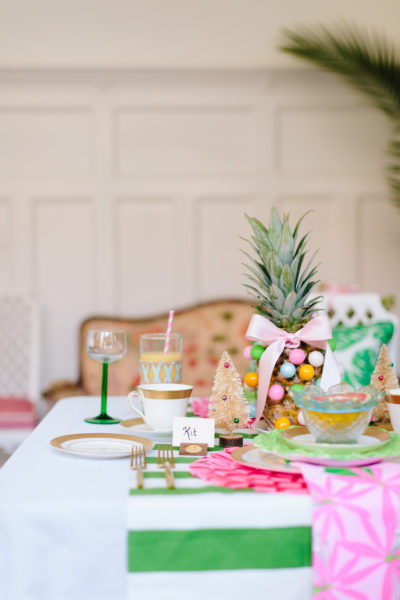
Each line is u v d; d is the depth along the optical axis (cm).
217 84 400
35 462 108
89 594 86
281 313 132
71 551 86
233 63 396
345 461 97
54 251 400
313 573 88
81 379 355
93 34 396
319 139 405
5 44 393
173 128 401
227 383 132
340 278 408
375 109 403
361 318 258
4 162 398
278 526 88
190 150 402
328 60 373
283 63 396
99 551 86
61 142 398
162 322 368
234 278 405
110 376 349
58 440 117
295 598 88
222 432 136
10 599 85
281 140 404
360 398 103
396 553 89
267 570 88
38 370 371
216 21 397
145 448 114
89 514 86
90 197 399
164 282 404
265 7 397
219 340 359
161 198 402
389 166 405
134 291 403
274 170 404
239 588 87
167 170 403
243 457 107
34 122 397
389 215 409
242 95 401
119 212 402
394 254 409
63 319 401
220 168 404
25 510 85
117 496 89
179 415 126
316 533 88
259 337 129
